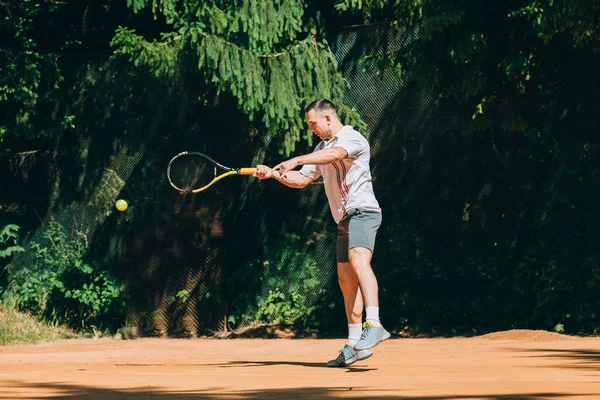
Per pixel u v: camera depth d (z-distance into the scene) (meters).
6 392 4.65
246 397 4.14
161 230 14.63
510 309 12.66
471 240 12.98
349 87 13.57
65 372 6.23
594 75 12.30
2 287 15.55
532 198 12.62
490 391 4.22
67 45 15.79
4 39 15.27
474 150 12.95
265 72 12.56
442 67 12.27
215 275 14.30
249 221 14.35
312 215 13.98
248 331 13.94
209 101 14.09
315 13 13.23
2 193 15.77
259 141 14.25
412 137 13.27
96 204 15.12
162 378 5.42
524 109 12.58
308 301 13.94
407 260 13.29
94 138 15.23
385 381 4.94
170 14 12.63
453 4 11.49
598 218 12.18
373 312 6.11
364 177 6.34
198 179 14.36
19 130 14.88
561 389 4.29
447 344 10.44
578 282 12.23
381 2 12.23
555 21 10.70
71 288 14.91
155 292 14.59
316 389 4.48
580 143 12.32
